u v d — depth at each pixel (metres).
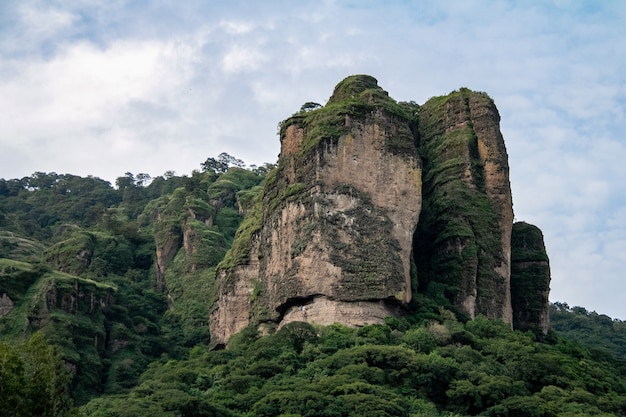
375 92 107.38
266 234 106.50
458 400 78.50
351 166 100.19
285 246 99.81
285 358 85.88
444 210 109.12
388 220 99.19
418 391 80.12
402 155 102.62
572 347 107.50
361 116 102.50
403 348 83.69
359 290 94.56
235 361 89.69
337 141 100.56
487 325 98.31
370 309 94.25
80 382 111.50
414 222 100.81
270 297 101.00
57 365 58.47
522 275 115.00
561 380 87.81
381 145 102.06
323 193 98.38
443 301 102.06
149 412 71.88
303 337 90.25
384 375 80.69
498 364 88.31
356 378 78.44
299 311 96.00
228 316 114.75
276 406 73.12
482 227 107.94
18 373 54.91
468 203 109.00
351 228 97.44
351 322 93.38
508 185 111.06
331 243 96.38
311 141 101.38
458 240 106.12
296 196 100.12
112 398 88.56
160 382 87.25
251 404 76.38
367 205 98.94
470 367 84.38
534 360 88.62
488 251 107.12
